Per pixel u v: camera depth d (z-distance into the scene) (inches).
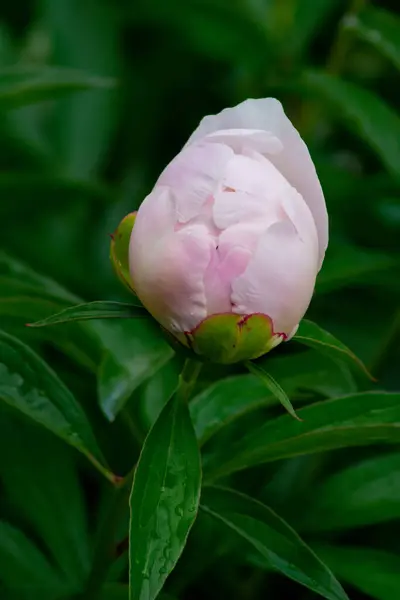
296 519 33.5
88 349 32.7
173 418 30.7
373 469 33.6
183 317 30.0
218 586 35.4
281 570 31.0
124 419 34.4
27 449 33.9
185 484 30.3
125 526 34.0
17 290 33.2
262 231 29.8
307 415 31.3
